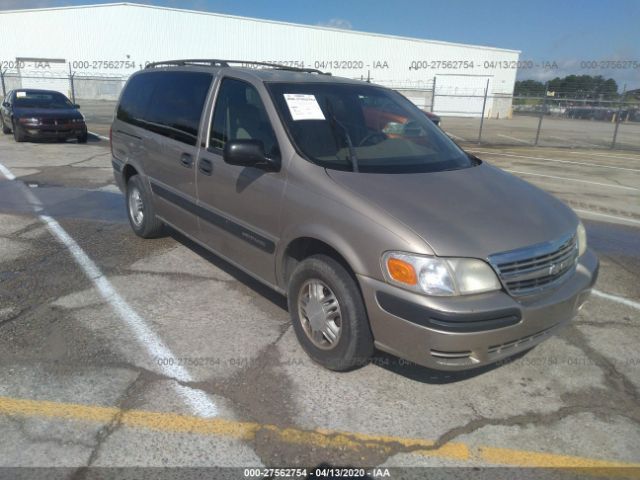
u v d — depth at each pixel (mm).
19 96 14320
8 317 3850
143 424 2771
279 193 3451
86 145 13758
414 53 43531
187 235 4746
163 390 3061
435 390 3193
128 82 6000
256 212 3674
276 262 3576
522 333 2869
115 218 6590
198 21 42219
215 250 4332
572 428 2902
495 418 2967
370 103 4188
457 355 2734
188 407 2922
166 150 4789
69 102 14953
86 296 4258
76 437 2654
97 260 5062
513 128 29375
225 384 3146
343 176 3275
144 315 3969
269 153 3602
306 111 3732
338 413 2939
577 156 16000
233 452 2613
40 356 3354
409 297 2723
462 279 2717
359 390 3158
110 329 3736
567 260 3158
